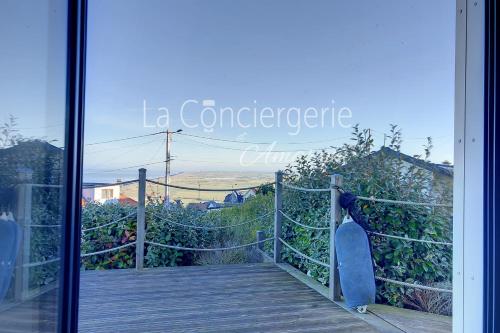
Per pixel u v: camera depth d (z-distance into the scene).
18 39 0.86
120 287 3.10
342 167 3.77
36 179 0.90
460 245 1.24
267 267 3.88
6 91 0.84
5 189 0.84
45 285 0.92
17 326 0.86
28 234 0.88
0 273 0.83
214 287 3.14
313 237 3.62
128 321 2.38
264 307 2.68
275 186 4.08
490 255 1.12
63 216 0.96
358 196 3.01
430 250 2.99
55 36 0.94
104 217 3.93
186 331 2.25
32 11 0.89
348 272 2.66
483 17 1.15
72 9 0.98
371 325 2.38
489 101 1.13
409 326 2.38
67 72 0.97
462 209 1.24
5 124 0.84
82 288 3.05
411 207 3.11
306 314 2.55
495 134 1.12
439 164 3.28
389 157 3.41
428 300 2.87
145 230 4.03
